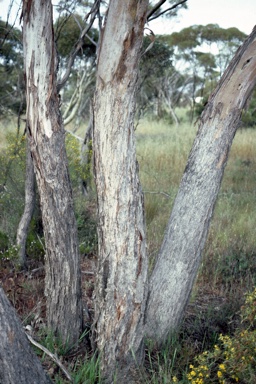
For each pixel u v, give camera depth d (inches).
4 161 240.2
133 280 126.5
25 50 128.7
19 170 236.7
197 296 196.1
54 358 127.5
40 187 137.9
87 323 161.6
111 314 128.6
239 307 177.9
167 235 149.4
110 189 122.3
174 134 645.9
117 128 120.1
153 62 555.8
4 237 224.5
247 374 127.9
